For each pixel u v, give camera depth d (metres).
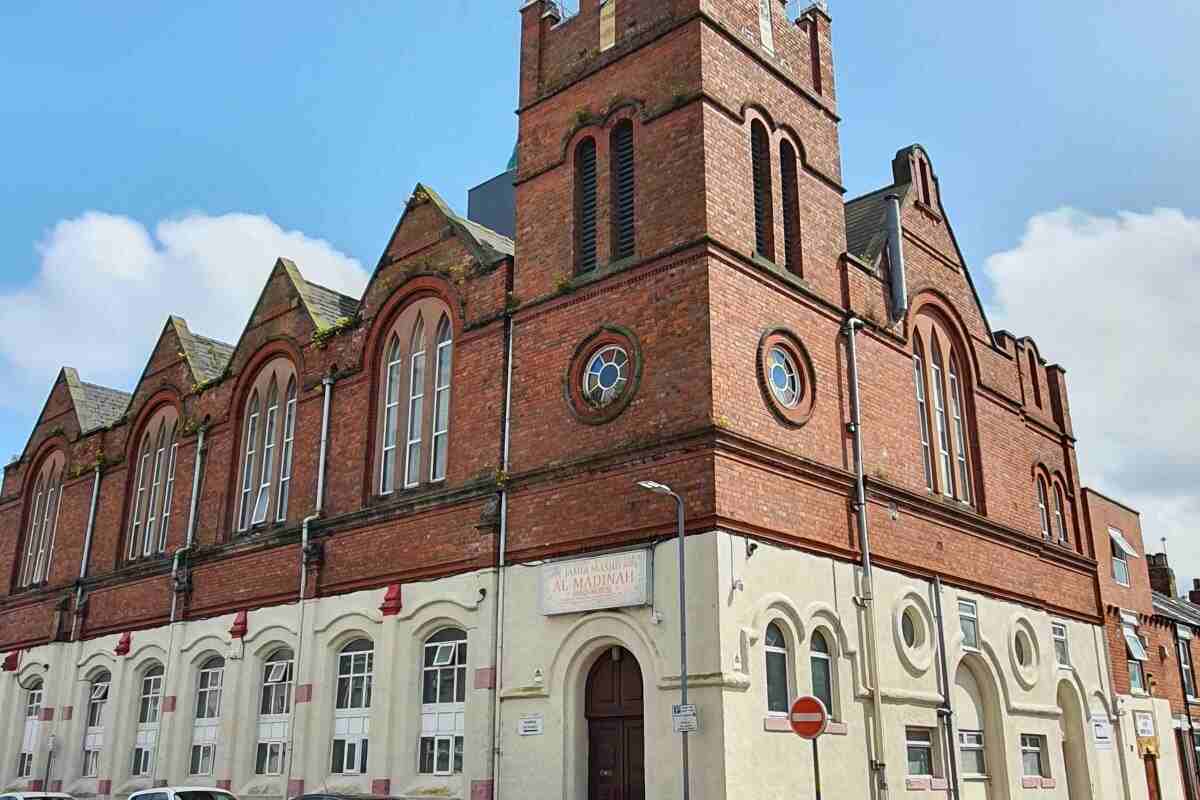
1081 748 26.81
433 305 24.12
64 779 30.33
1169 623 34.94
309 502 25.36
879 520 21.53
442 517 21.78
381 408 24.67
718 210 19.55
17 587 36.34
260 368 29.08
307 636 23.91
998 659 24.16
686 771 15.85
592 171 21.91
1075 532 30.34
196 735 26.81
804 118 23.16
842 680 19.36
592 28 22.75
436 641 21.52
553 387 20.56
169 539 30.03
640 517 18.27
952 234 27.98
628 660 18.25
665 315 19.12
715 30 20.95
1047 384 31.55
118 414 38.19
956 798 21.45
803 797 17.55
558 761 18.20
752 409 18.89
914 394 24.17
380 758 21.16
